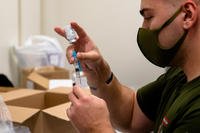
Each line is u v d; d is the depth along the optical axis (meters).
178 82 0.97
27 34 3.21
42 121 1.22
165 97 1.01
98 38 3.56
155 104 1.18
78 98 0.88
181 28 0.82
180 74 0.99
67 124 1.17
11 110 1.21
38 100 1.58
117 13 3.48
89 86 1.26
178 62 0.89
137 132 1.29
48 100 1.61
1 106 1.18
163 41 0.87
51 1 3.54
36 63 2.78
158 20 0.86
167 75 1.12
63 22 3.60
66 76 2.48
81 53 1.13
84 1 3.53
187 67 0.85
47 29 3.56
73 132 1.18
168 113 0.84
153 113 1.19
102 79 1.25
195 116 0.71
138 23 3.45
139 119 1.26
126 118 1.30
